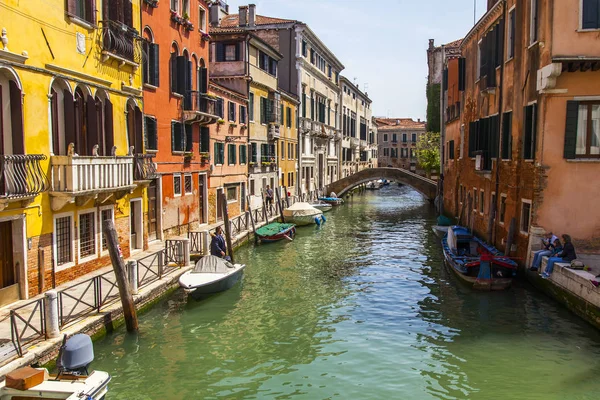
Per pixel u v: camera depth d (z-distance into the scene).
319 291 15.41
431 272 17.89
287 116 36.72
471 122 23.69
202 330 11.96
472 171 23.67
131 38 15.36
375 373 9.70
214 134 24.14
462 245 18.41
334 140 52.97
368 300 14.43
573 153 13.78
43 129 11.47
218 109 24.27
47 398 6.92
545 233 14.17
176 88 19.69
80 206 12.91
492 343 10.97
